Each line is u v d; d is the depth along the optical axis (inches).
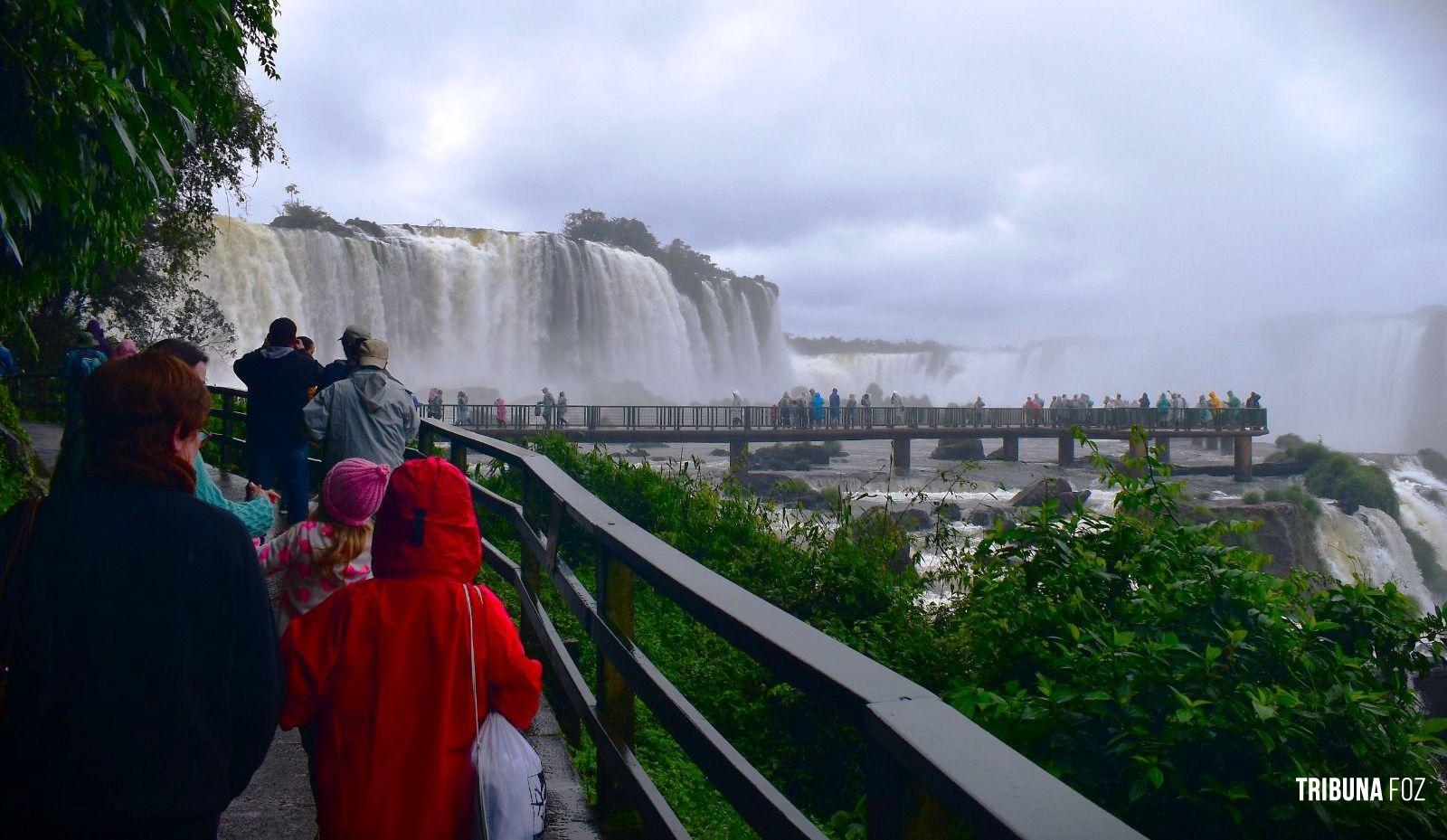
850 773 240.8
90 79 161.8
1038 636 179.8
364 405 213.8
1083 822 43.1
